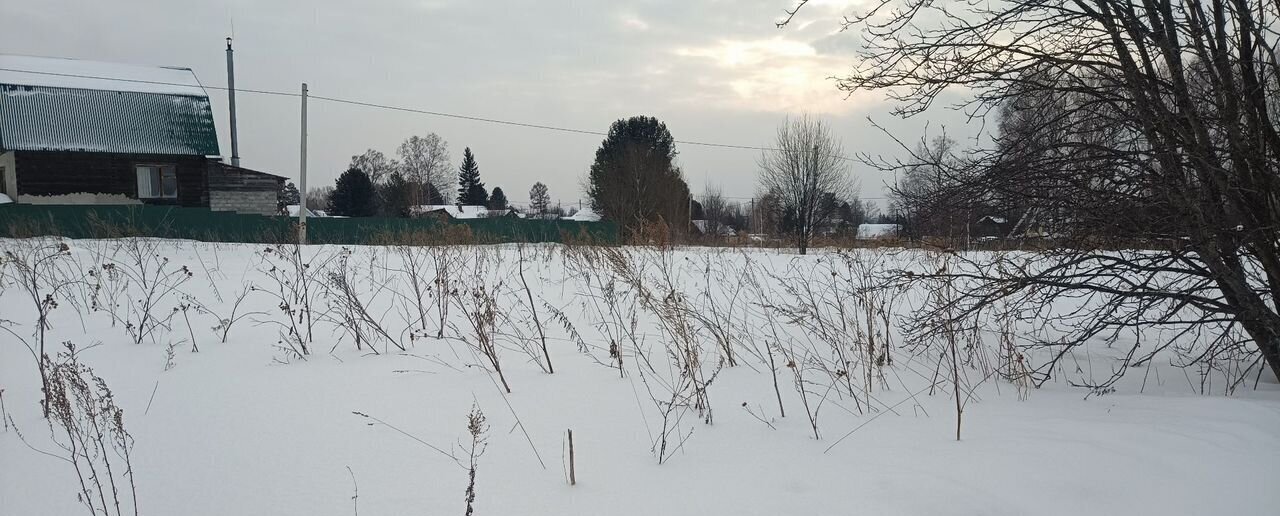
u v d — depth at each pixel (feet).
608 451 11.16
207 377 14.66
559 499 9.43
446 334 19.47
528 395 13.83
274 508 9.07
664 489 9.78
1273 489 9.60
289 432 11.59
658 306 19.11
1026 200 15.37
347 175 157.48
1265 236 14.80
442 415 12.51
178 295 24.72
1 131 79.10
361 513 8.92
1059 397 14.56
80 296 23.95
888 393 14.74
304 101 70.90
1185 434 11.54
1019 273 15.81
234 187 92.84
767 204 102.94
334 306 22.77
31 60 87.97
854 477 10.14
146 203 85.76
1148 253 15.34
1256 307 14.40
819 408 13.58
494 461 10.61
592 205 147.54
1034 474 10.09
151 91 88.53
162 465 10.33
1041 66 14.97
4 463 10.39
